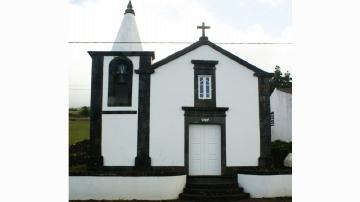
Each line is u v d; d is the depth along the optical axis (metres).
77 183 11.60
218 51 14.40
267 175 12.12
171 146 13.55
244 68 14.40
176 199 11.70
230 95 14.16
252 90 14.27
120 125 13.58
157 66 14.01
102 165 13.27
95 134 13.45
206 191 11.83
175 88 13.95
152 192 11.70
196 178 13.48
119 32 16.42
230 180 13.20
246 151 13.84
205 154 13.88
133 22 16.59
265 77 14.38
